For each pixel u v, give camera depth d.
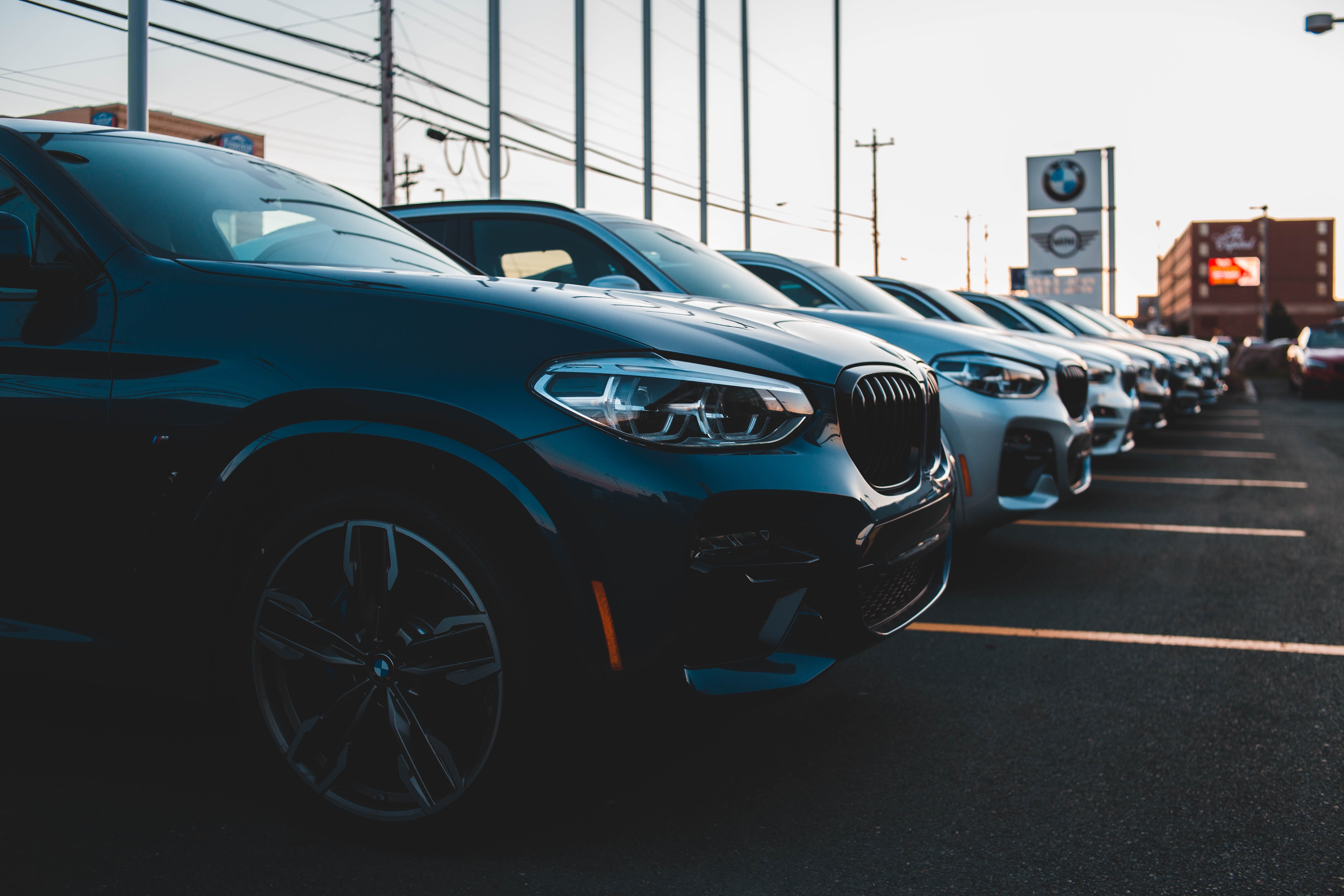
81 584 2.27
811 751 2.76
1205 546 5.93
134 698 2.98
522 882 2.03
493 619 1.99
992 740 2.87
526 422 1.97
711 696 2.01
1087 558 5.55
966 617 4.26
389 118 17.69
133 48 9.38
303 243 2.84
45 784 2.40
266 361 2.11
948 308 7.47
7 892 1.93
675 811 2.37
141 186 2.61
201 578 2.19
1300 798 2.50
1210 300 125.06
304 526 2.11
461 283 2.28
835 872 2.11
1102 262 37.41
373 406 2.02
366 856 2.11
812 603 2.18
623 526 1.95
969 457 4.59
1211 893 2.05
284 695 2.19
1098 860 2.18
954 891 2.04
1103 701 3.21
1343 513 7.15
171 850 2.11
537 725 2.01
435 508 2.02
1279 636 3.99
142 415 2.16
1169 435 13.78
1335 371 21.48
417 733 2.09
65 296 2.31
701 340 2.19
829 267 6.22
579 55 20.78
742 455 2.07
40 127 2.65
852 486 2.21
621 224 5.02
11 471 2.28
